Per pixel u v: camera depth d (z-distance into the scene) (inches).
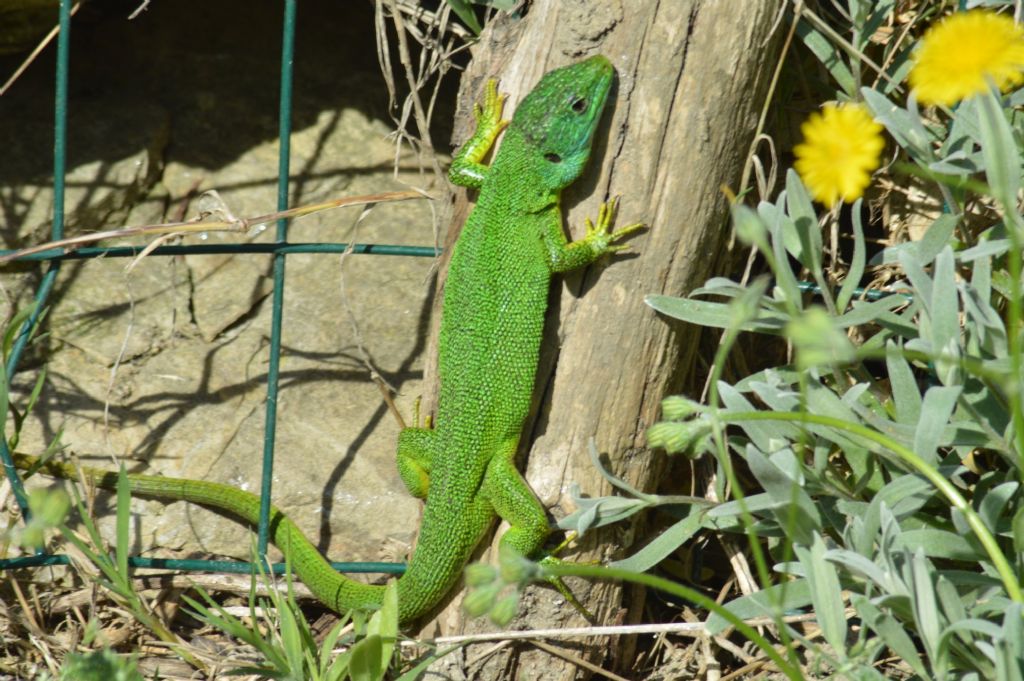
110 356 230.2
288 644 160.2
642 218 165.5
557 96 164.6
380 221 256.7
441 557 177.6
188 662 185.3
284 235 191.8
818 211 196.1
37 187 248.4
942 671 125.0
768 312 156.3
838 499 157.8
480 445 174.2
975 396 149.4
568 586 174.4
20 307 234.2
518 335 171.5
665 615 198.8
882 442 117.3
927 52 103.9
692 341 175.6
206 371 231.0
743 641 189.3
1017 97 160.7
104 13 279.3
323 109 273.6
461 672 176.9
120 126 259.6
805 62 191.3
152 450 215.9
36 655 183.6
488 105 181.6
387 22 284.0
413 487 191.6
